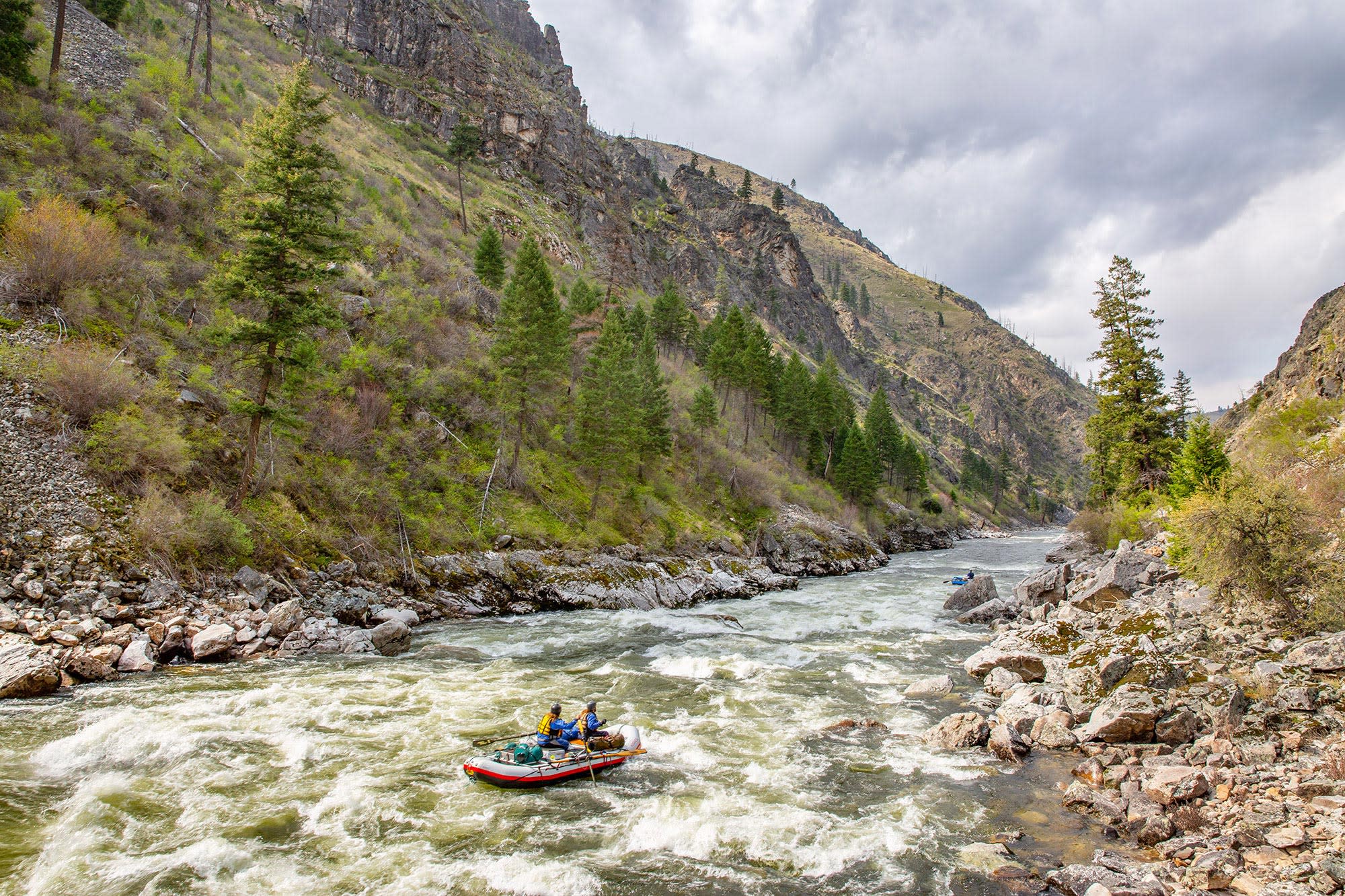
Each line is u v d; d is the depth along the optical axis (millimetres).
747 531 48469
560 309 40125
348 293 34031
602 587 30047
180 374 23000
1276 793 8438
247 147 21156
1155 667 12594
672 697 14891
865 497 72000
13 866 7141
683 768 10766
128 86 35156
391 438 29234
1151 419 36000
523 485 34156
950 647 20969
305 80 20828
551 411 42625
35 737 10445
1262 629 13820
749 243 182125
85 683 13281
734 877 7465
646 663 18422
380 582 23406
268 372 20938
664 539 38906
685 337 82062
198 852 7582
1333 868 6656
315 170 21016
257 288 20094
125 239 26109
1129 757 10633
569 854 7914
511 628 23078
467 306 42188
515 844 8141
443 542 27109
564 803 9375
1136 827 8430
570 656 19141
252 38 72375
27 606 14297
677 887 7242
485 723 12484
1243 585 14562
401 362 32906
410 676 15711
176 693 13070
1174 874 7176
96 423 18969
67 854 7426
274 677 14844
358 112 77438
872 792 9844
